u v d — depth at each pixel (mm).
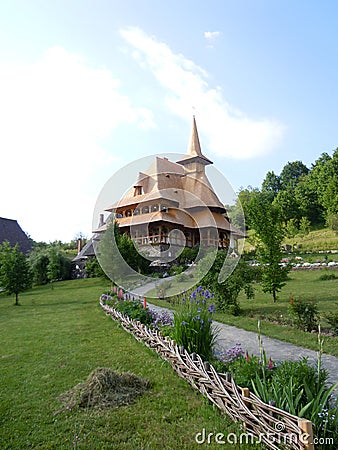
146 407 3664
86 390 3953
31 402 3963
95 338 7078
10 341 7328
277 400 2893
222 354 4727
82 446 2992
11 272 15586
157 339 5461
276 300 11555
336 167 51438
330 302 10719
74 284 23688
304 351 5781
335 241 31609
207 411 3480
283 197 48812
